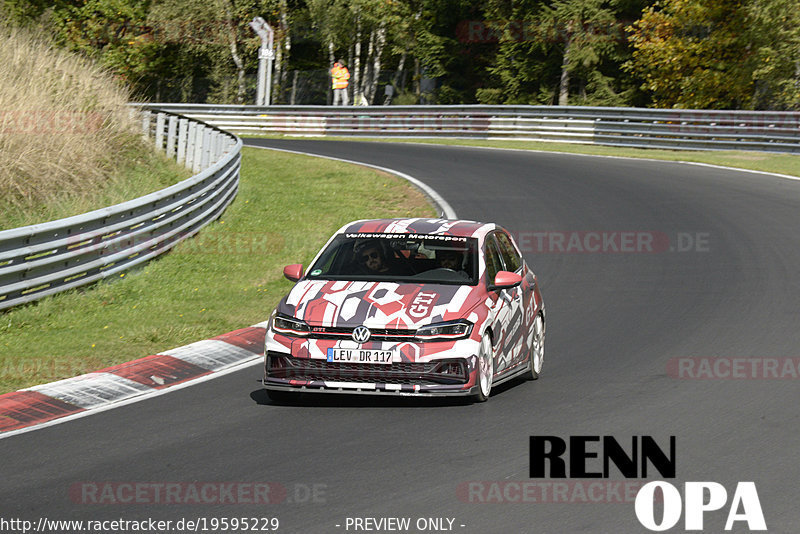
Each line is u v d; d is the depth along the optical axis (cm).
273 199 4372
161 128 4928
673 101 9112
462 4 10831
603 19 9619
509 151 6475
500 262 1872
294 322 1648
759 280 2761
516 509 1165
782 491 1225
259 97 9088
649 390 1753
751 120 6075
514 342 1806
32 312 2412
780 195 4300
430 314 1631
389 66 14612
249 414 1623
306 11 13112
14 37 4438
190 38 12306
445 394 1611
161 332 2214
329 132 8156
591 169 5328
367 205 4247
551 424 1541
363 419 1584
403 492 1225
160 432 1521
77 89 4325
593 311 2475
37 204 3350
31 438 1499
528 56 10306
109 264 2795
